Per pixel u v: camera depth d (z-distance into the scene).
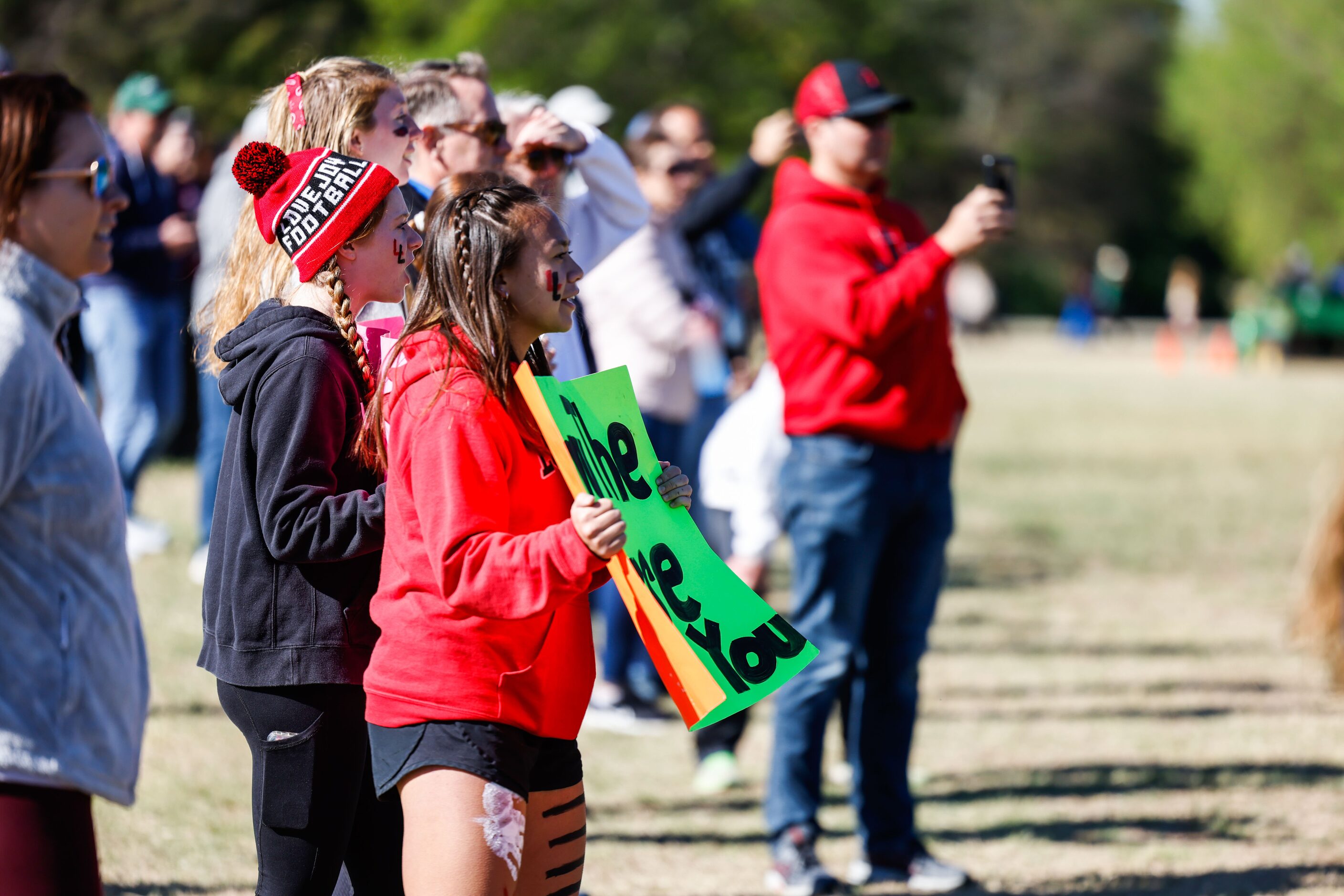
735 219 27.02
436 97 13.47
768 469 21.77
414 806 9.23
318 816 10.11
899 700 16.36
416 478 9.17
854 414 15.56
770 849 16.62
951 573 36.28
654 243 23.17
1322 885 16.03
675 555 9.83
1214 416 81.50
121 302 28.50
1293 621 25.69
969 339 185.25
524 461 9.58
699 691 9.39
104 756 8.58
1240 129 158.12
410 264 11.06
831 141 16.09
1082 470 57.66
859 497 15.62
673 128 26.25
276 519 9.59
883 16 123.88
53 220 8.49
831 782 20.94
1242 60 157.12
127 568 8.91
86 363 29.53
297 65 12.43
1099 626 30.28
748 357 27.80
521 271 9.61
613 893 15.71
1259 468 58.75
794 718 15.98
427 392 9.30
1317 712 23.73
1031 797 19.42
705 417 24.50
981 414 81.56
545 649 9.66
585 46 104.81
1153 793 19.52
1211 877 16.31
